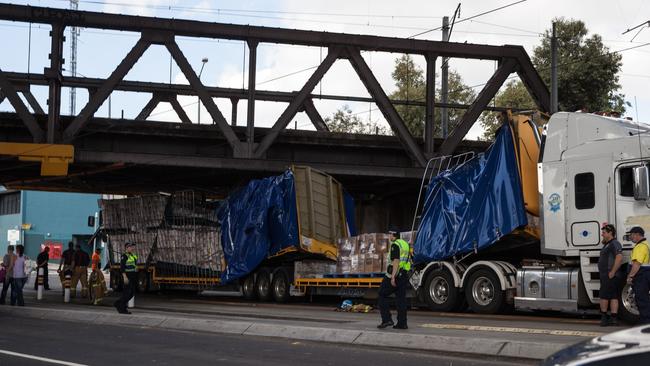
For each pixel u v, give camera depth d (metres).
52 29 24.62
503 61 26.69
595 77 46.12
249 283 25.05
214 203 26.41
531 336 11.87
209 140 27.41
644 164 14.44
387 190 33.69
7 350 11.59
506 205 16.98
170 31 25.19
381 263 20.53
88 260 27.00
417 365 10.00
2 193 74.94
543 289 15.90
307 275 23.16
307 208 23.28
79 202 73.31
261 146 25.48
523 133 17.19
